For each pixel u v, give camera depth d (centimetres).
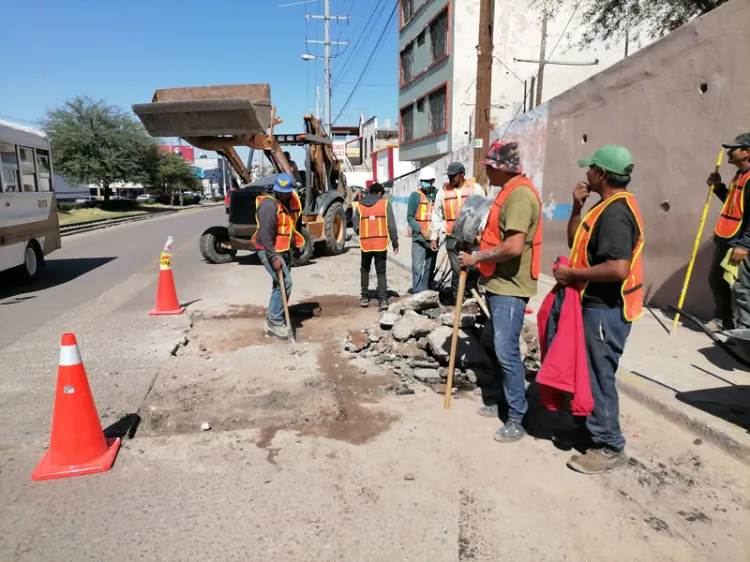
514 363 361
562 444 357
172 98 1127
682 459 336
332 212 1338
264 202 588
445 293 719
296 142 1301
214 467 334
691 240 608
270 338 610
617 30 1477
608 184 300
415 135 2886
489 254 351
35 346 592
